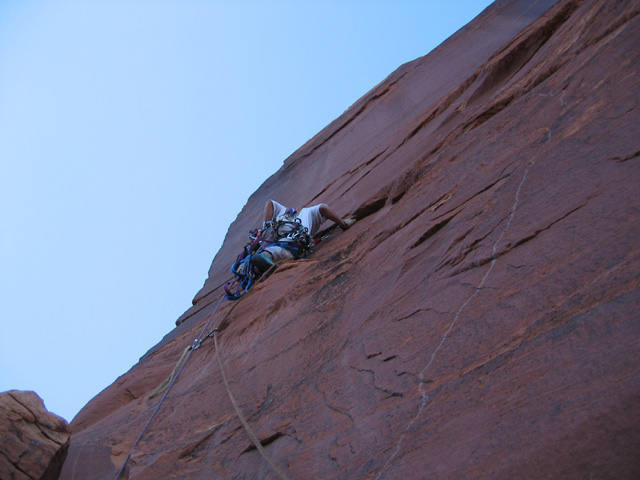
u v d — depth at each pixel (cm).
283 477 278
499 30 842
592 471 172
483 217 319
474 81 608
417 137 636
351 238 542
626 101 295
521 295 251
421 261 342
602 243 238
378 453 244
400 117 867
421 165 490
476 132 432
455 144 450
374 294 357
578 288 230
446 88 814
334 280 434
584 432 181
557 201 279
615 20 363
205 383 435
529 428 197
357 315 352
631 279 214
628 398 178
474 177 374
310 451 281
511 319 245
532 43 543
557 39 457
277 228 598
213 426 373
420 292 313
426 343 276
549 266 251
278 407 337
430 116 654
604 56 343
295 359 372
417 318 296
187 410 414
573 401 192
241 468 317
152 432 414
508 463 192
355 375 301
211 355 484
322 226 663
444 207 372
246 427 328
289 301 460
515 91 453
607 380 189
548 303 236
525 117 380
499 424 207
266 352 407
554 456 183
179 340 631
